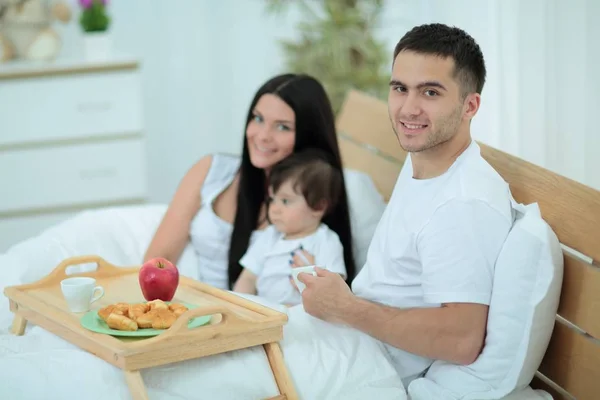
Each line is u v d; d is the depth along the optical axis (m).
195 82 4.54
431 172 1.86
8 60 3.75
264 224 2.53
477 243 1.74
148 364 1.58
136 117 3.85
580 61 2.31
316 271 1.90
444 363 1.84
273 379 1.74
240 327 1.68
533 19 2.41
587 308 1.76
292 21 4.52
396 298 1.89
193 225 2.57
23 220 3.78
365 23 4.10
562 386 1.86
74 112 3.74
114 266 2.13
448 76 1.76
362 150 2.86
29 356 1.65
